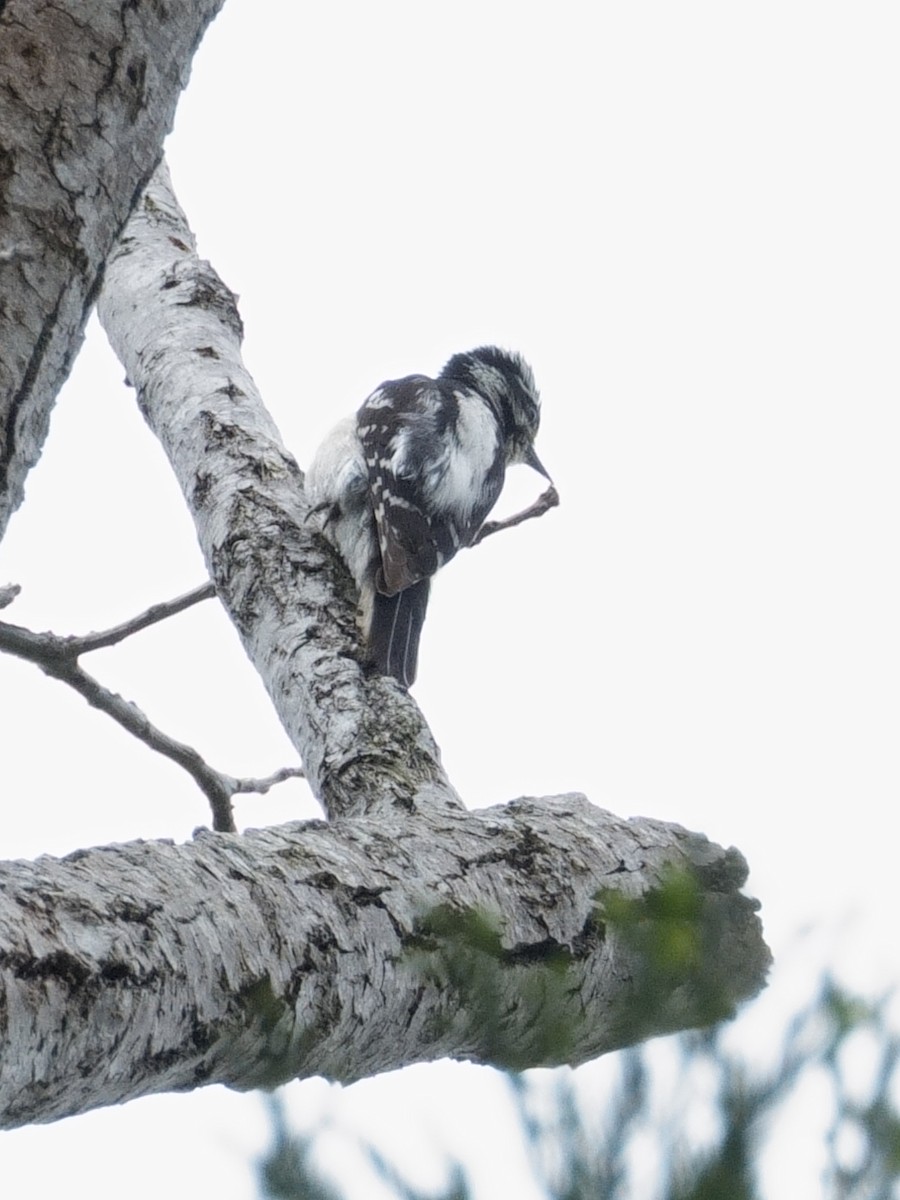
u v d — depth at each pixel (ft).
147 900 15.07
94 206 15.05
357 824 17.76
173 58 15.39
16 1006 13.47
